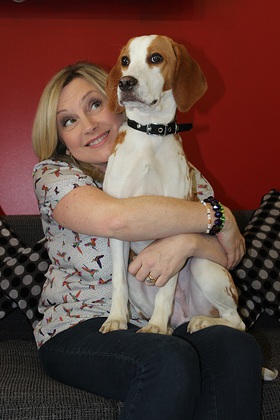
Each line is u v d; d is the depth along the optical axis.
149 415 1.29
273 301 2.42
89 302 1.73
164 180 1.81
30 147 3.05
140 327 1.81
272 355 1.99
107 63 3.09
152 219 1.60
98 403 1.48
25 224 2.52
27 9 3.01
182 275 1.91
